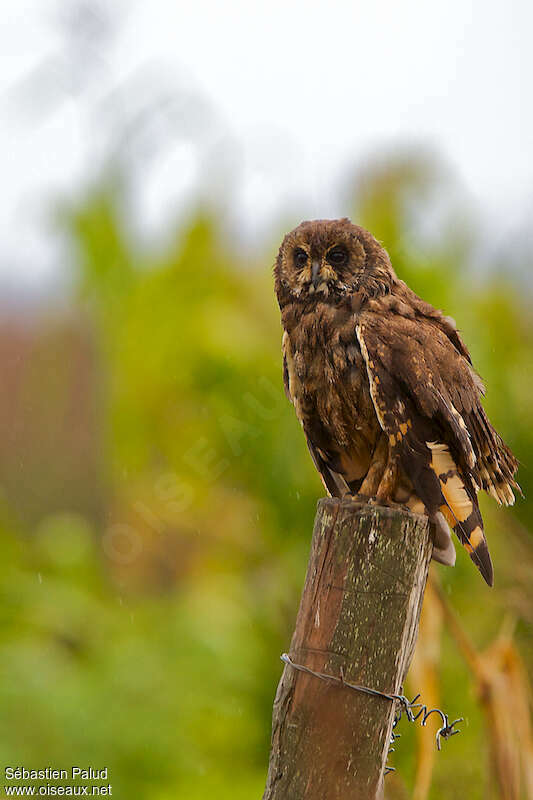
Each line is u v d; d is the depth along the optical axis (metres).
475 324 10.48
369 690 6.07
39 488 15.12
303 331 8.01
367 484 7.86
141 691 11.01
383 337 7.44
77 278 11.51
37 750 10.45
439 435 7.27
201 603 11.80
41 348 14.10
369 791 6.07
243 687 11.18
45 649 11.72
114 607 12.84
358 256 8.02
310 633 6.19
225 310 10.90
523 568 9.51
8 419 15.16
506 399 10.23
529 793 7.53
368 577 6.13
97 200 11.31
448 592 9.61
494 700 7.76
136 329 11.13
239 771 10.84
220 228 11.30
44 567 13.36
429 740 7.66
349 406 7.80
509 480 7.82
